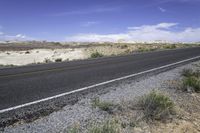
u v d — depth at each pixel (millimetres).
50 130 4562
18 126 4785
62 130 4562
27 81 9898
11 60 41875
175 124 5508
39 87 8594
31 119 5238
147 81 9898
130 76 11328
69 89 8289
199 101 7457
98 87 8680
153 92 6445
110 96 7219
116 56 25984
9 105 6266
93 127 4477
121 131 4715
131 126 5070
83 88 8469
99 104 6066
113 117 5402
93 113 5602
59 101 6695
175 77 10883
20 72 12836
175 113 6094
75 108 6016
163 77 10906
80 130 4605
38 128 4656
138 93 7621
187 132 5215
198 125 5648
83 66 15711
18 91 7926
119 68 14562
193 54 27094
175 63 17219
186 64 16344
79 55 42812
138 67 15047
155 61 19047
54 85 9016
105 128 4434
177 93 7992
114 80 10188
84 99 6910
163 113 5727
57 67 15172
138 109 6043
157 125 5320
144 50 39875
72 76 11312
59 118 5238
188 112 6414
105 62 18656
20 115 5480
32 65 16953
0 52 57125
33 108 6023
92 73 12352
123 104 6336
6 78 10711
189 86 8523
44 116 5445
